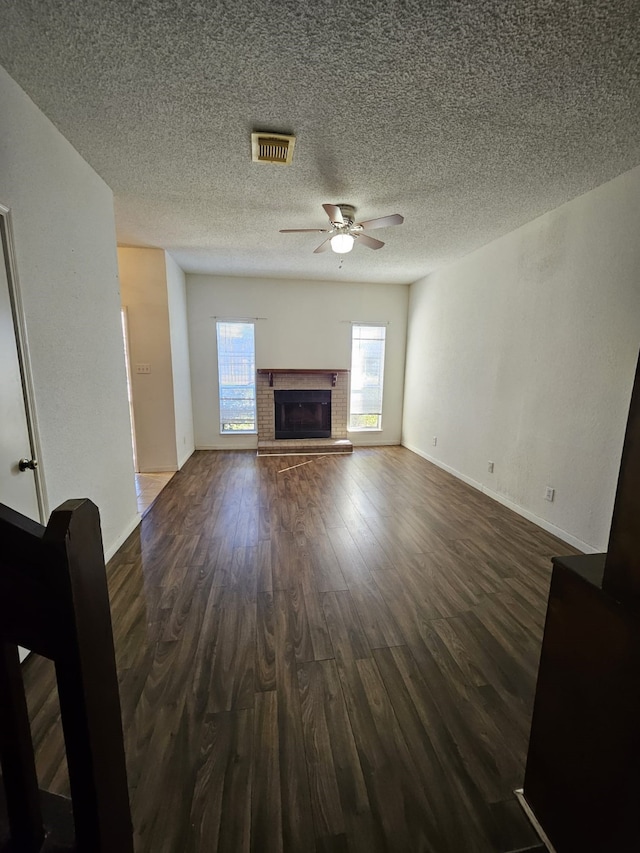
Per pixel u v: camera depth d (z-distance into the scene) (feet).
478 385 13.06
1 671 1.96
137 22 4.40
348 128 6.49
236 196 9.18
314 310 18.42
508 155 7.28
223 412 18.60
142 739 4.17
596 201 8.36
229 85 5.46
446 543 9.06
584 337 8.72
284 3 4.17
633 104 5.79
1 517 1.76
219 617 6.28
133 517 9.77
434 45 4.70
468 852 3.22
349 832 3.35
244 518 10.48
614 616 2.64
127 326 13.89
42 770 3.80
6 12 4.25
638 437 2.43
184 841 3.26
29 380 5.53
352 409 19.72
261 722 4.40
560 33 4.51
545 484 9.96
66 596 1.84
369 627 6.06
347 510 11.13
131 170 7.86
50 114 6.03
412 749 4.11
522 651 5.58
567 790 3.10
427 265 15.26
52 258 6.21
